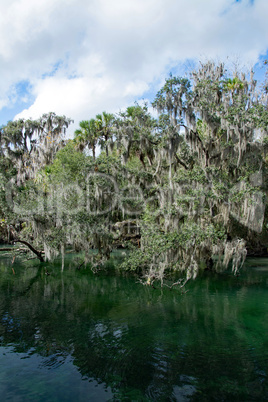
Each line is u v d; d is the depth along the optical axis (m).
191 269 15.38
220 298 13.01
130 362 7.32
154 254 15.05
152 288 14.90
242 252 16.38
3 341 8.58
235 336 8.85
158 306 11.94
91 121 25.47
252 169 17.20
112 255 26.14
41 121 38.09
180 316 10.70
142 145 18.73
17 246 22.95
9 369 7.02
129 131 18.86
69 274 18.56
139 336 8.89
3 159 32.53
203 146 17.83
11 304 12.29
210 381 6.41
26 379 6.57
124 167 19.20
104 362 7.34
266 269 19.73
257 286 15.12
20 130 35.75
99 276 17.89
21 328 9.56
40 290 14.68
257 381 6.38
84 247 19.03
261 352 7.77
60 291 14.48
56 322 10.11
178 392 6.02
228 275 17.70
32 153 36.25
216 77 21.33
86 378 6.63
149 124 19.22
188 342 8.45
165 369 6.95
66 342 8.50
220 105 16.92
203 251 15.95
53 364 7.28
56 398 5.83
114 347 8.16
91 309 11.58
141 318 10.50
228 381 6.39
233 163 18.47
